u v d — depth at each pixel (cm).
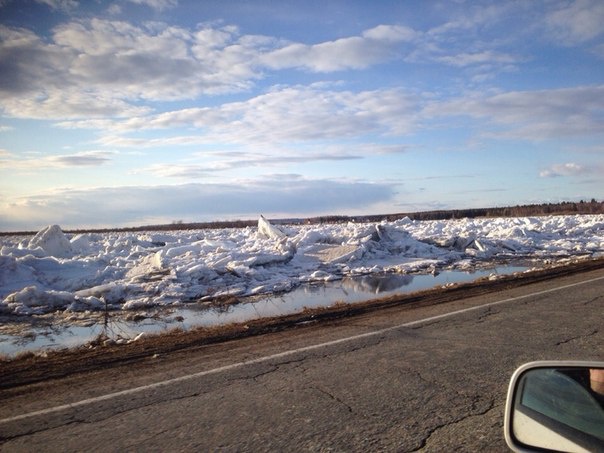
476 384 518
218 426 425
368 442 389
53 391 543
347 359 624
